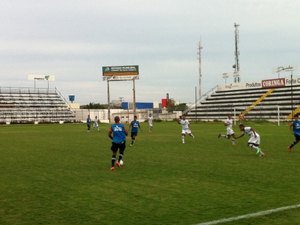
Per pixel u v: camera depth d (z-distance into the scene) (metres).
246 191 9.64
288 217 7.23
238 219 7.13
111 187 10.34
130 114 97.31
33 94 89.25
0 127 59.22
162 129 47.38
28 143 26.50
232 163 15.19
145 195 9.31
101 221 7.16
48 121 83.38
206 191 9.72
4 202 8.71
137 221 7.13
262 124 59.66
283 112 71.00
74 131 44.69
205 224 6.86
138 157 17.52
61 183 11.01
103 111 100.88
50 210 7.98
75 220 7.24
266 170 13.20
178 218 7.28
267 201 8.51
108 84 83.38
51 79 92.94
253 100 78.31
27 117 83.75
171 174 12.45
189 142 26.69
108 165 14.86
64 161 16.19
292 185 10.36
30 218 7.41
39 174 12.68
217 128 48.38
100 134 38.19
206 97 89.38
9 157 17.83
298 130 19.55
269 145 23.36
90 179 11.62
